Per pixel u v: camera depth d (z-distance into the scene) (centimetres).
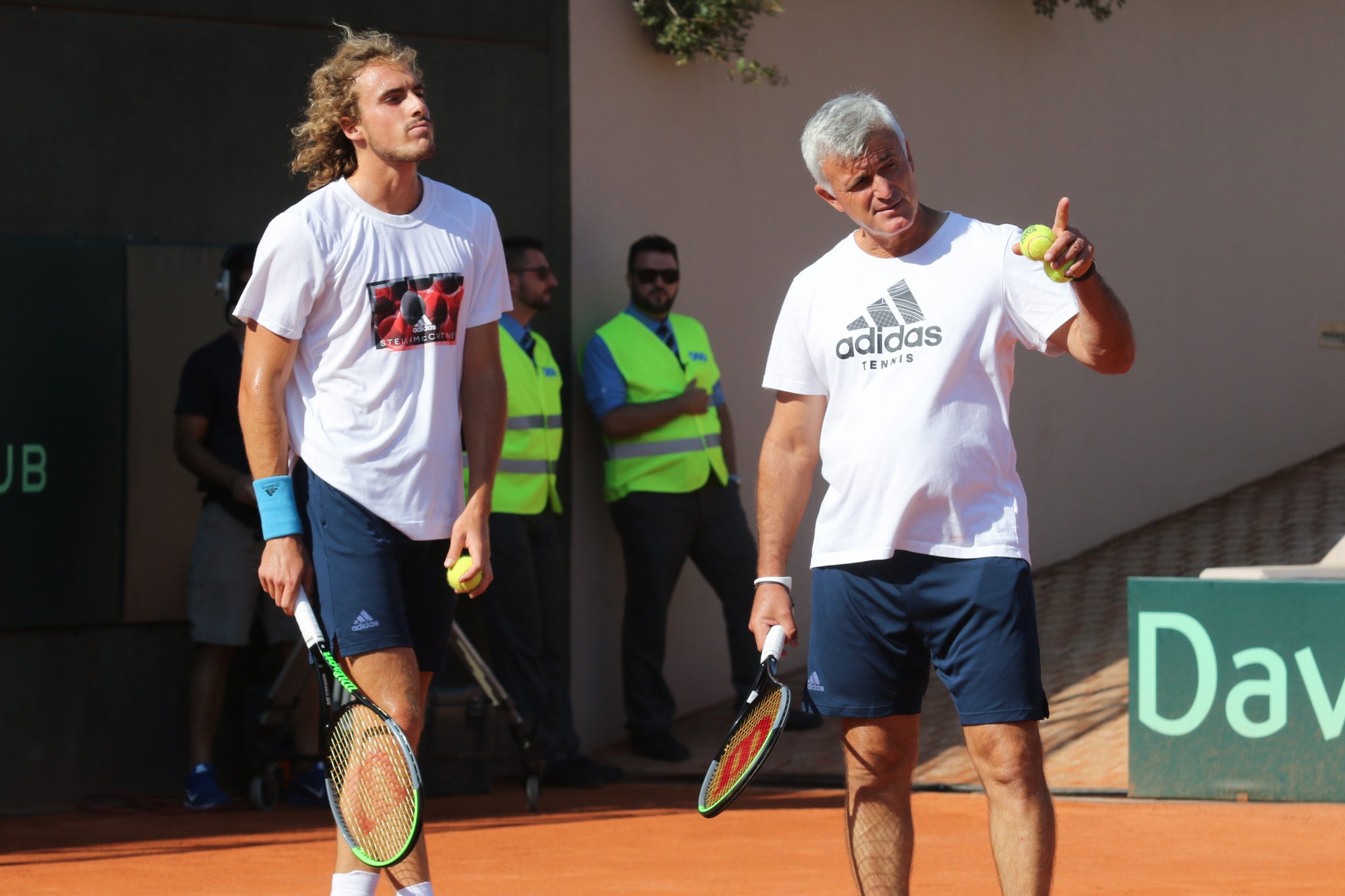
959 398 1335
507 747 2897
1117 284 4266
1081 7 4162
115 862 2173
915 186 1348
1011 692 1313
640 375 3291
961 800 2809
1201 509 4378
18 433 2859
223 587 2828
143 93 3003
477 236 1434
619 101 3481
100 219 2964
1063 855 2217
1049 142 4156
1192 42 4403
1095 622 3747
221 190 3066
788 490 1447
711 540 3347
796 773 3148
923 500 1332
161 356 2978
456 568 1386
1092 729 3145
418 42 3256
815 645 1402
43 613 2866
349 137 1391
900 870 1398
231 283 2842
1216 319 4441
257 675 3027
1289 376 4562
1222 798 2675
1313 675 2633
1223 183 4450
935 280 1341
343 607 1362
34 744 2862
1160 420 4350
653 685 3306
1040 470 4144
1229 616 2677
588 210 3434
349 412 1375
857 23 3838
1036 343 1337
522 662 3003
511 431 3023
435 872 2098
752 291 3662
